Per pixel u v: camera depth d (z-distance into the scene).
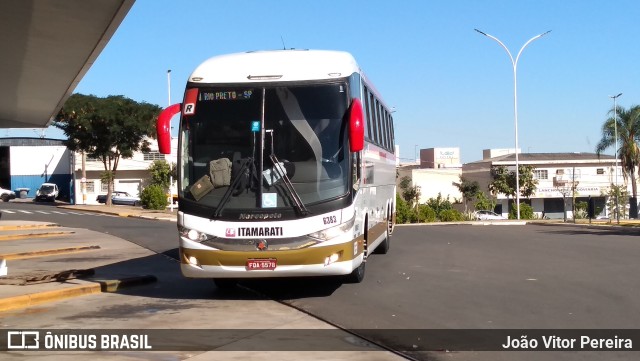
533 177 69.69
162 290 12.88
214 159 10.91
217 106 11.07
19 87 22.73
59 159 76.81
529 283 13.01
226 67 11.29
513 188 67.69
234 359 7.70
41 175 76.38
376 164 15.17
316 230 10.64
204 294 12.32
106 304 11.35
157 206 49.97
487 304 10.88
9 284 12.66
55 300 11.73
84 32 15.95
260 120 10.93
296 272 10.70
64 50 17.64
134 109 51.97
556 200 70.38
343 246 10.80
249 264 10.66
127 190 71.44
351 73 11.38
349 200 10.90
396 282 13.25
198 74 11.30
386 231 18.09
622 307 10.55
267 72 11.12
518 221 40.44
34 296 11.37
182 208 10.91
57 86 22.53
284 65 11.20
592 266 15.58
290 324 9.60
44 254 19.69
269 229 10.62
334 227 10.72
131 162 70.69
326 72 11.15
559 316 9.90
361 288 12.57
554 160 70.69
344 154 10.91
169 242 23.98
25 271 15.16
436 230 29.62
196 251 10.76
